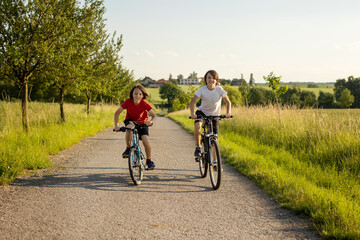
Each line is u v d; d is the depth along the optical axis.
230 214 3.71
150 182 5.23
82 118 16.94
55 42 9.68
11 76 9.53
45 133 9.38
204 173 5.50
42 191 4.57
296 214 3.71
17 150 6.63
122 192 4.60
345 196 4.24
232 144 9.18
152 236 3.05
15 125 9.51
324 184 5.01
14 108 12.40
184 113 44.38
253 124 11.92
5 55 8.45
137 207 3.93
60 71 10.41
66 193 4.49
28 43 8.94
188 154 8.38
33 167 6.05
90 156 7.76
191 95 58.41
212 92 5.16
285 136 8.98
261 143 9.52
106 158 7.52
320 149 7.10
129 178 5.50
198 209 3.88
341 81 87.62
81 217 3.54
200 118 5.05
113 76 17.92
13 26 8.80
